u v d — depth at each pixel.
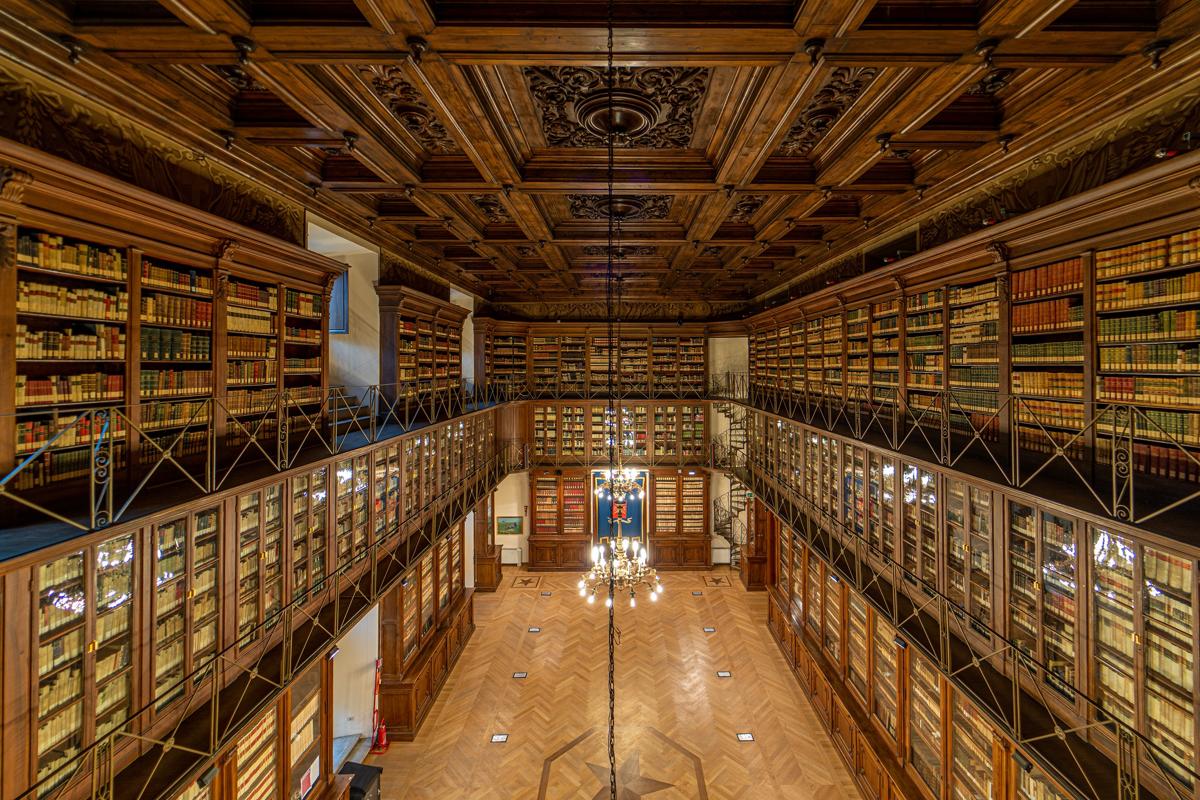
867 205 6.41
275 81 3.53
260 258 4.97
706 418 13.70
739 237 7.86
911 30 2.99
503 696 8.34
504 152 4.76
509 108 4.32
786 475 9.87
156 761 3.25
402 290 8.03
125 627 3.32
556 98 4.26
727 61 3.33
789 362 10.60
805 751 7.05
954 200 5.45
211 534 3.99
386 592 5.79
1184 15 2.82
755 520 12.39
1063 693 3.70
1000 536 4.29
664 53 3.27
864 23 2.99
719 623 10.66
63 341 3.36
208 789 3.85
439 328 10.26
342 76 3.73
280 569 4.82
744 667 9.06
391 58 3.27
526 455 13.44
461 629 9.75
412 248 8.73
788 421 8.55
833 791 6.37
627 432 13.75
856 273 7.81
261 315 5.21
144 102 3.67
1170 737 2.96
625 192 5.77
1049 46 3.10
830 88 3.87
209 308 4.54
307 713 5.27
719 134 4.79
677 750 7.06
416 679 7.52
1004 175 4.70
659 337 13.88
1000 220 4.65
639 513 13.85
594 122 4.59
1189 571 2.89
